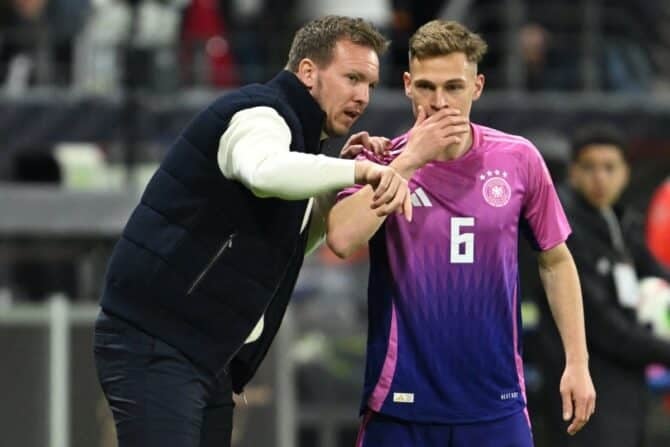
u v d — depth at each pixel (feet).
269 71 151.64
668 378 108.68
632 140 150.92
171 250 64.54
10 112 145.38
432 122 64.54
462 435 67.82
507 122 148.56
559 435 91.56
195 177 64.59
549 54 153.28
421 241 67.56
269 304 67.56
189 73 148.25
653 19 158.40
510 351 68.13
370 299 68.64
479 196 67.56
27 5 148.97
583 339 69.00
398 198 60.44
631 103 149.79
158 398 64.44
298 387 128.77
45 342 111.75
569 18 153.28
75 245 133.80
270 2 152.76
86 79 147.54
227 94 65.10
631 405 91.61
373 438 68.64
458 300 67.51
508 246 67.77
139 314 64.85
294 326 127.75
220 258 64.69
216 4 152.15
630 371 91.56
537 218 68.74
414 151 64.18
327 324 136.77
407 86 66.90
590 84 152.56
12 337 111.55
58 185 142.31
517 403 68.44
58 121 145.48
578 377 68.33
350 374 130.21
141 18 146.10
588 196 91.76
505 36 150.92
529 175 68.23
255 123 63.36
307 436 128.47
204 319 64.85
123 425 65.00
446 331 67.56
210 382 65.57
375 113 144.05
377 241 68.13
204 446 68.18
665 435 132.36
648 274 95.71
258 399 115.65
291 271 67.67
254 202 64.64
